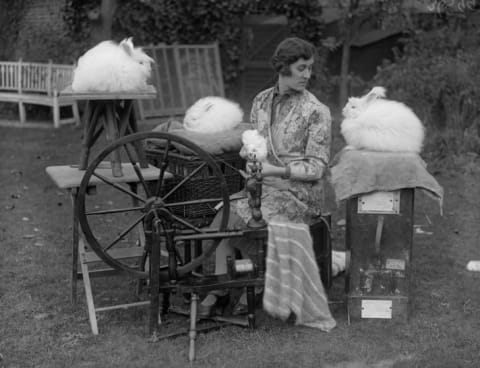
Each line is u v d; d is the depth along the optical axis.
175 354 3.22
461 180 6.66
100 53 3.56
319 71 10.20
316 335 3.43
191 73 10.60
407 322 3.55
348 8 8.67
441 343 3.31
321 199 3.76
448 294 3.97
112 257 3.61
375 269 3.53
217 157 3.63
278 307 3.33
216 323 3.58
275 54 3.56
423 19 8.67
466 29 8.00
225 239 3.60
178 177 3.66
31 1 11.37
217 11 10.80
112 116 3.59
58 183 3.44
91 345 3.33
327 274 3.95
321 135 3.56
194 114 3.77
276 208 3.54
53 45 11.16
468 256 4.67
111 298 3.96
